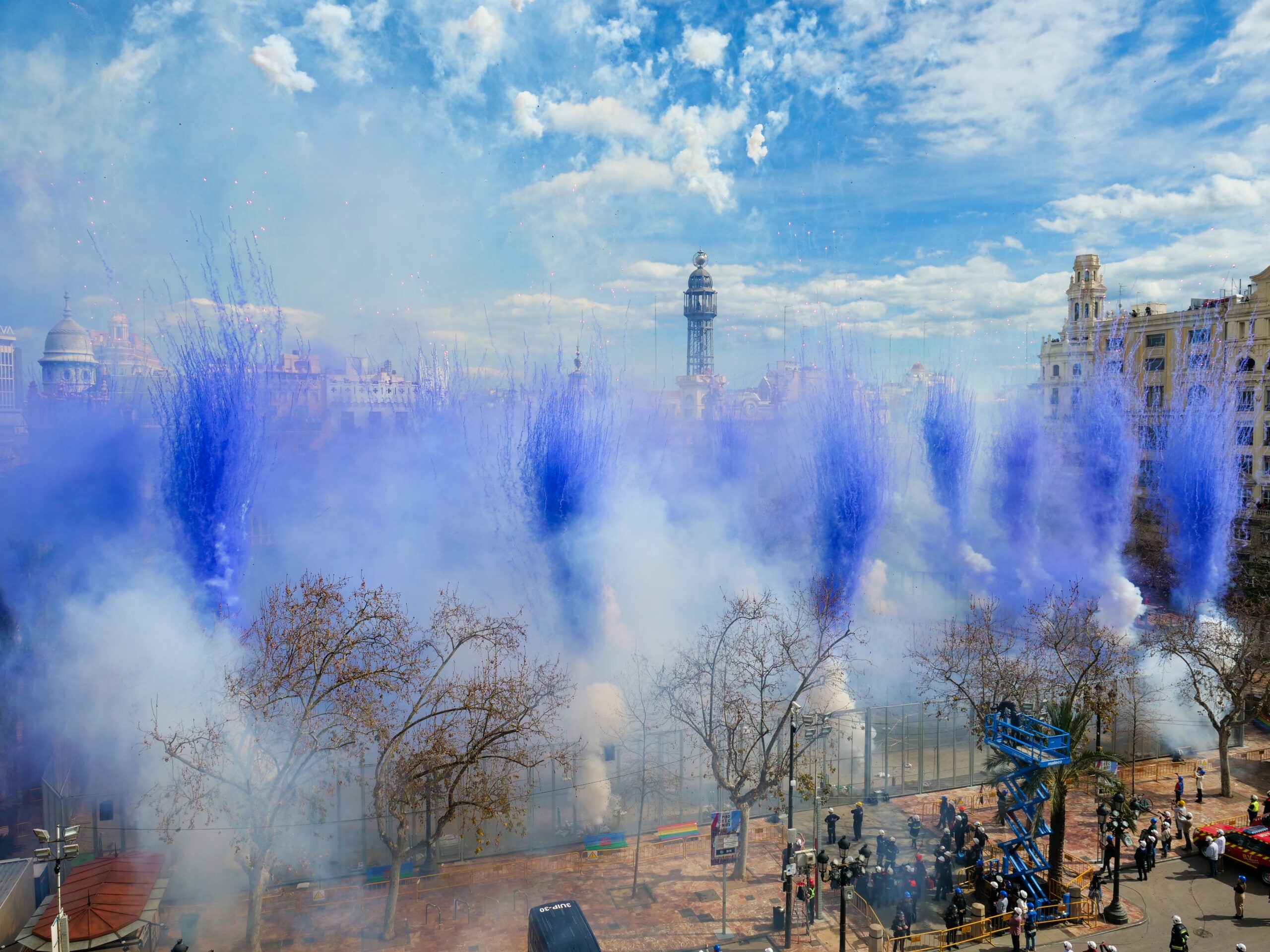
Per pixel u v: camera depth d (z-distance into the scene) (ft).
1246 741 198.18
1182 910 126.82
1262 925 122.62
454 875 135.74
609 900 129.49
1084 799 168.55
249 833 120.16
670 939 118.62
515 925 121.49
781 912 123.54
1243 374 291.17
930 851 143.33
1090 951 105.29
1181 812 151.64
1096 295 370.12
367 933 119.03
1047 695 165.89
